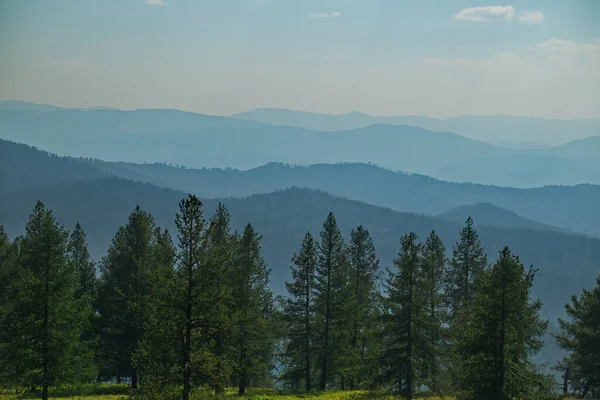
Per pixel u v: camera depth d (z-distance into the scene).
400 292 58.38
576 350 65.00
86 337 71.44
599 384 62.28
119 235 72.50
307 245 76.50
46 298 51.97
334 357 75.81
